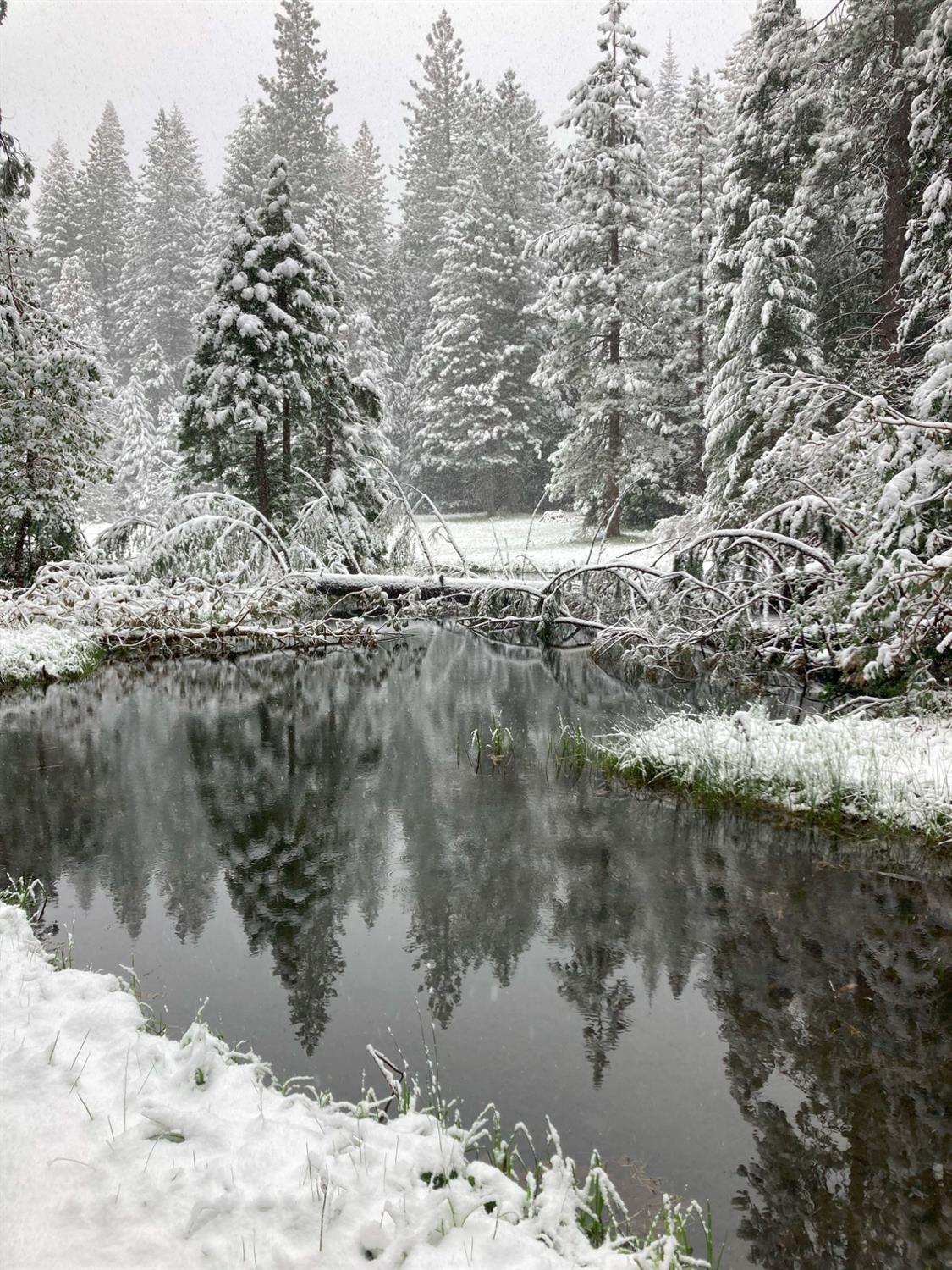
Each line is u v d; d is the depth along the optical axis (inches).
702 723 352.5
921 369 518.0
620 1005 166.2
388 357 1747.0
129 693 519.2
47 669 548.1
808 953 185.6
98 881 233.5
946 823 246.1
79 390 735.1
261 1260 79.7
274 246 832.9
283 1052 149.3
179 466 884.6
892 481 341.7
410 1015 163.0
